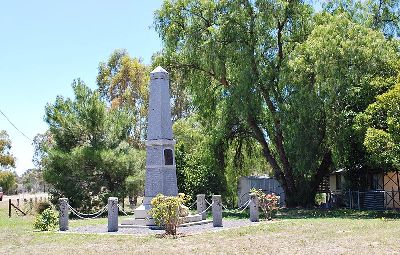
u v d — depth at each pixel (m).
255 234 17.84
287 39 33.12
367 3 34.38
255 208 23.69
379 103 25.47
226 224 22.27
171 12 33.50
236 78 31.75
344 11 33.00
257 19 31.31
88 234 19.02
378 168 30.89
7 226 24.25
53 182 32.41
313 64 28.78
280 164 38.59
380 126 26.94
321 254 12.77
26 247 15.87
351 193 32.69
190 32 32.25
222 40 31.41
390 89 26.02
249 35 31.66
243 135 36.69
